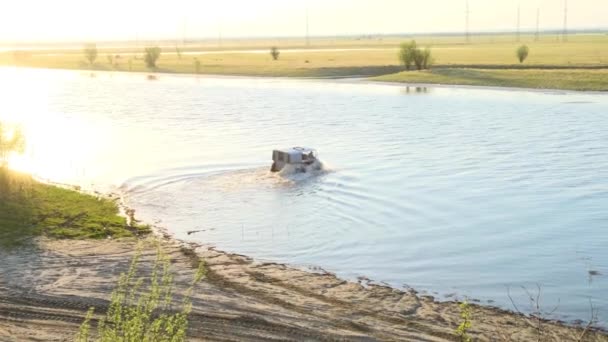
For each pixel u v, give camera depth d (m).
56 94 117.69
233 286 31.50
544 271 33.81
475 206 45.34
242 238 39.41
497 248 37.25
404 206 45.47
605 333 26.91
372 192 49.03
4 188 46.06
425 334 26.48
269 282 32.31
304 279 32.88
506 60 161.25
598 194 47.88
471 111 89.25
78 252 35.88
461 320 28.03
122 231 40.06
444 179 52.81
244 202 46.84
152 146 68.06
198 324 26.94
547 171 55.09
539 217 42.72
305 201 46.81
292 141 69.88
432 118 84.12
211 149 66.00
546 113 85.75
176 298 29.56
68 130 78.75
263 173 55.41
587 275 33.16
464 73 128.12
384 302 30.00
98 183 52.84
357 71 149.25
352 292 31.20
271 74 151.75
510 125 77.50
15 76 160.38
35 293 30.09
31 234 38.50
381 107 95.25
